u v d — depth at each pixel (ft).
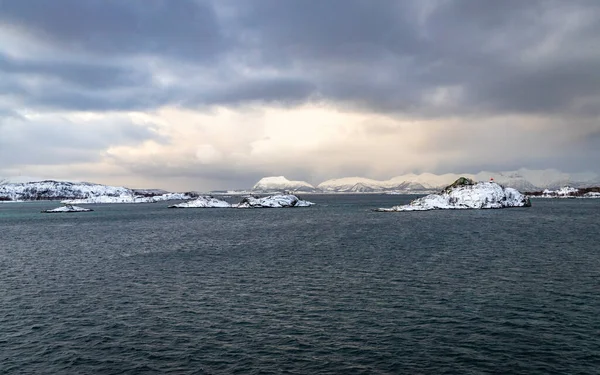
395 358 83.76
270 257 206.28
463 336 94.48
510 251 210.59
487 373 76.79
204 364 82.33
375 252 215.31
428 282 145.79
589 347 87.15
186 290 140.15
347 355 85.46
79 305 124.16
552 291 130.72
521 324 101.30
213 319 109.29
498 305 116.98
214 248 244.01
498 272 160.15
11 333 100.83
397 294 130.82
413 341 92.17
